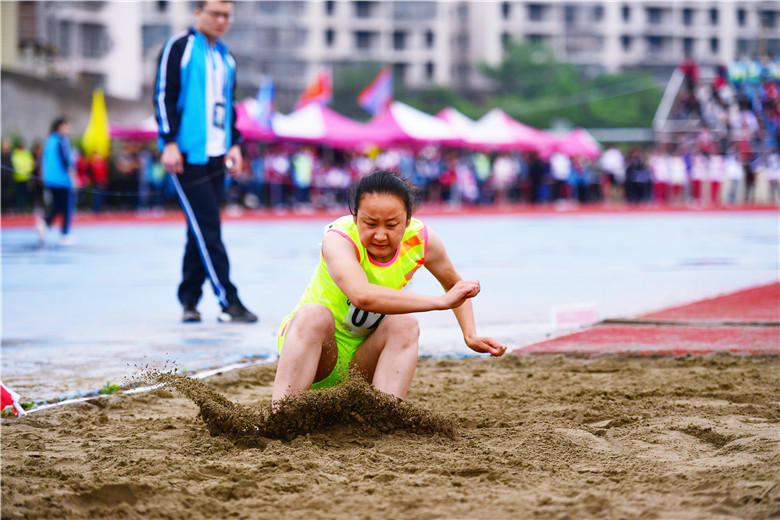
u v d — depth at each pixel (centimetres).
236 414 719
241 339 1319
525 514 527
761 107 7456
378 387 750
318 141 6588
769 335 1262
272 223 5056
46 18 10331
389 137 6806
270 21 15925
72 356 1170
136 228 4534
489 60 17800
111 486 571
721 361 1074
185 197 1485
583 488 577
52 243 3447
